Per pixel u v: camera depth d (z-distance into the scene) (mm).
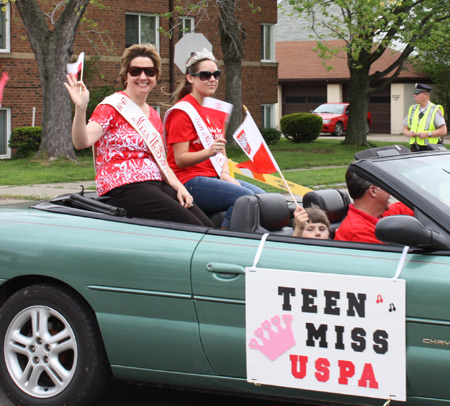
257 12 31562
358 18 24250
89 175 18656
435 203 3895
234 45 24719
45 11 24875
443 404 3684
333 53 26453
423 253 3773
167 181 5168
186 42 16875
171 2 28062
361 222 4387
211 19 29453
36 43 20969
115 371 4449
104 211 4672
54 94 20969
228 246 4168
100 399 4871
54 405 4527
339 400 3908
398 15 25062
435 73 42250
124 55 5082
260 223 4762
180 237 4316
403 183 4012
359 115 31156
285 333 3961
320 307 3877
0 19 24047
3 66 24141
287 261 3980
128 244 4363
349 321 3814
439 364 3643
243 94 31516
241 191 5539
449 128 43031
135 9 27141
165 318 4250
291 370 3973
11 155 24328
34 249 4539
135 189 4910
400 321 3701
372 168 4145
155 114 5285
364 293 3773
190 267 4172
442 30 27250
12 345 4645
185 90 5914
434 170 4242
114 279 4336
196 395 4957
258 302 4020
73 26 20969
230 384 4191
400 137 40656
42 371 4605
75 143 4824
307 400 4031
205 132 5578
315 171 19938
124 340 4348
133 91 5062
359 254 3895
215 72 5707
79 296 4504
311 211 4578
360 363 3805
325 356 3883
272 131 31844
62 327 4637
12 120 24438
